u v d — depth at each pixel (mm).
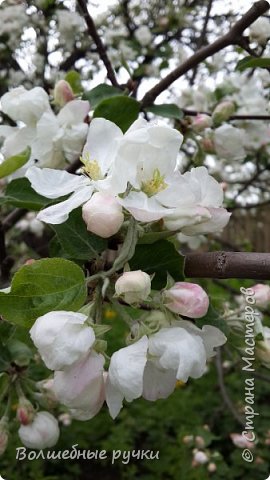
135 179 130
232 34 233
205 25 394
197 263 139
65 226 141
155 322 129
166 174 133
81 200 131
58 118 208
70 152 208
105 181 130
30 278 123
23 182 182
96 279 134
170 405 561
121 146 124
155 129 129
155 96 243
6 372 189
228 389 543
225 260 136
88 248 140
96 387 124
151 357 128
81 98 244
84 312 125
